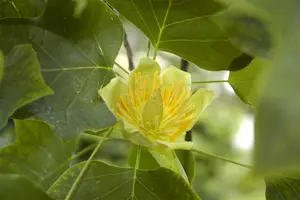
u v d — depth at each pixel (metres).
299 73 0.28
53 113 0.49
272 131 0.27
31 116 0.48
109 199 0.51
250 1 0.40
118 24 0.51
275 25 0.34
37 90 0.47
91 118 0.50
